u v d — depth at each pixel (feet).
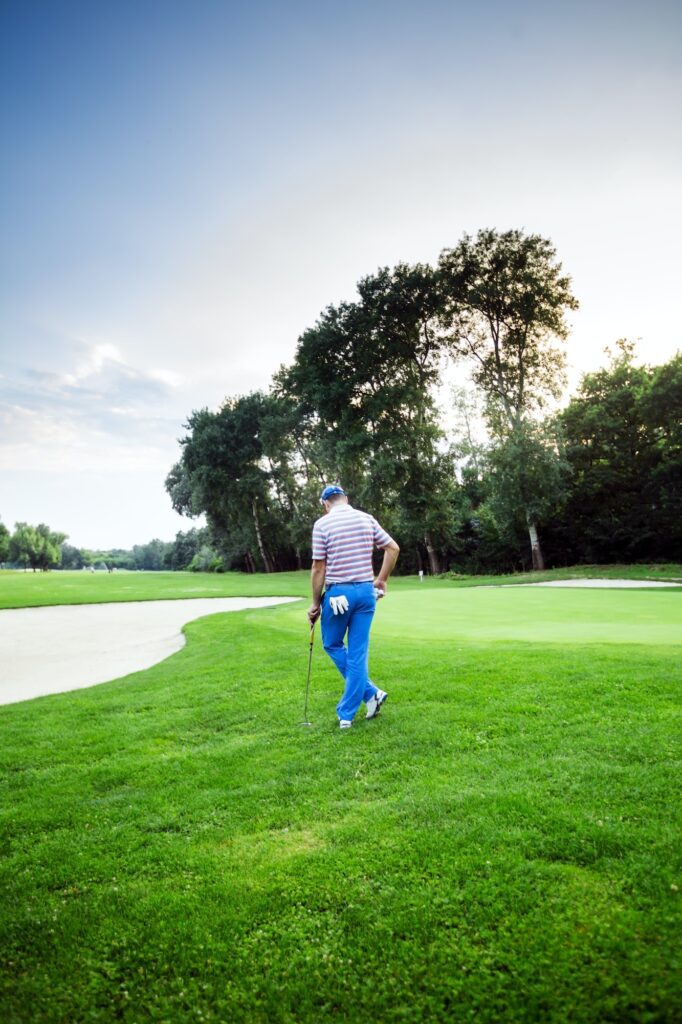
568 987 5.67
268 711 16.01
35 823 10.09
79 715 17.04
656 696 14.01
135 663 27.22
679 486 108.17
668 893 6.82
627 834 8.09
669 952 5.94
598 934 6.29
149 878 8.22
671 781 9.65
